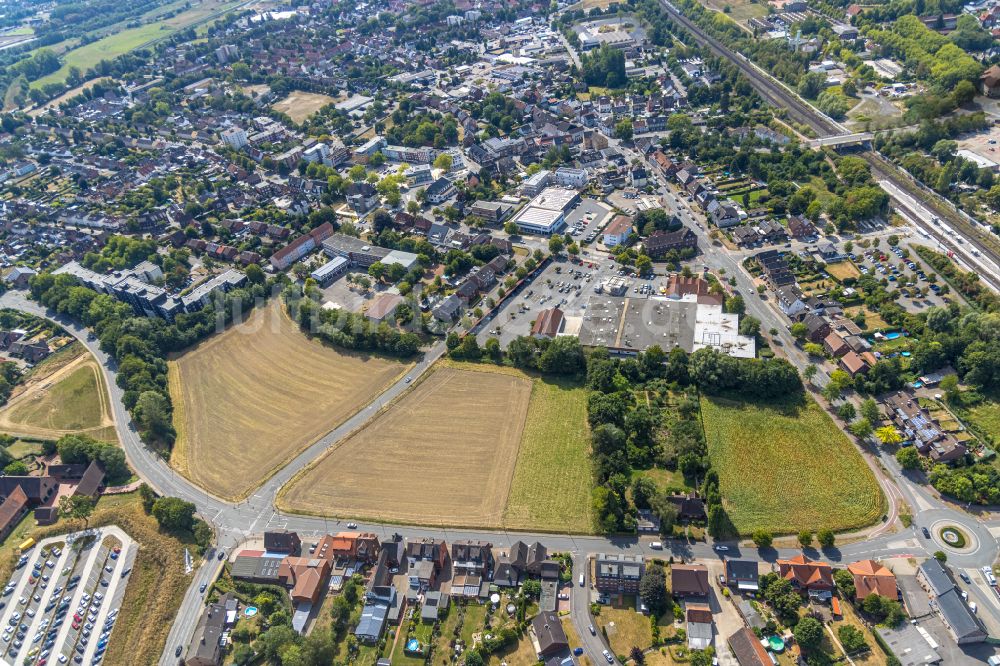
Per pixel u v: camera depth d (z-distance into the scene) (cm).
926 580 17412
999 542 18450
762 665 15625
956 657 15925
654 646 16675
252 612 18162
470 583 18238
